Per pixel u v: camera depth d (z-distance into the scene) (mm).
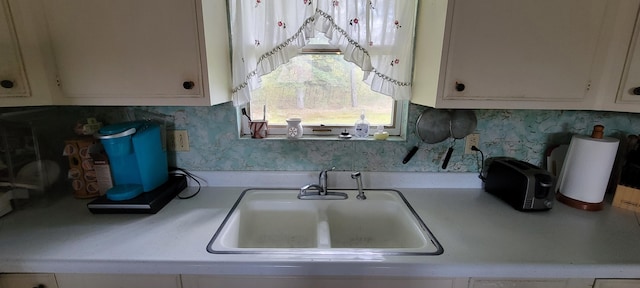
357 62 1165
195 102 1043
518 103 1043
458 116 1321
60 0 963
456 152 1409
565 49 1000
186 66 1010
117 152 1119
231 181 1424
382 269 855
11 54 964
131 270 856
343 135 1415
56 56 1003
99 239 952
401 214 1234
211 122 1375
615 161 1379
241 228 1207
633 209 1188
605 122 1365
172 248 909
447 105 1033
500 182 1289
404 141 1389
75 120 1345
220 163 1422
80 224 1044
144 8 964
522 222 1094
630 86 1027
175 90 1029
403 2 1160
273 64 1196
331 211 1304
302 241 1295
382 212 1313
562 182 1275
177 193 1318
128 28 979
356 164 1422
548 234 1009
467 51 986
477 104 1039
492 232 1021
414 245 1066
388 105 1451
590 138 1180
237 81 1220
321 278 883
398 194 1357
